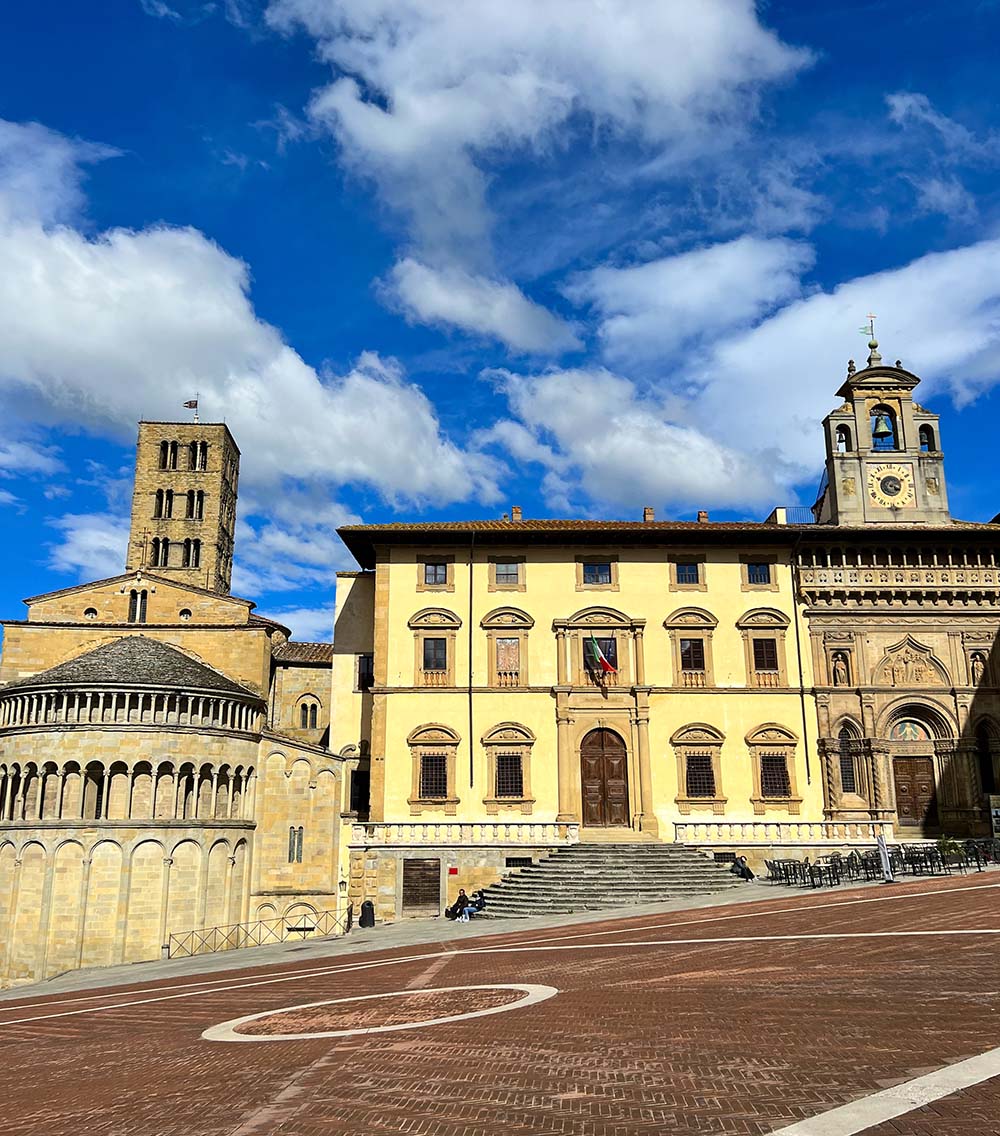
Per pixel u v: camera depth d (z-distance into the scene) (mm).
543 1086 12258
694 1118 10211
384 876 50062
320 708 71000
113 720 51594
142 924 49219
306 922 53875
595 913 41625
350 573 62625
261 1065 15305
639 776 55156
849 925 27562
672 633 57625
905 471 61125
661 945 27859
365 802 59125
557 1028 16250
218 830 52094
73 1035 21969
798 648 57406
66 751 50906
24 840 49906
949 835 54281
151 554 95875
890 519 60312
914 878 40469
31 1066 18078
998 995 15891
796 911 33094
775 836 52500
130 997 29812
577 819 54688
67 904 49031
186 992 29094
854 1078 11281
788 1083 11328
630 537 58188
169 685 52344
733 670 57188
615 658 57469
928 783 56156
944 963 19656
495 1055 14430
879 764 55625
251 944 52625
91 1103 13898
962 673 57125
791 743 55969
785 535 57938
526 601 58156
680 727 56062
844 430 62438
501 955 29594
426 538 58188
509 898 46438
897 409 62406
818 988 18047
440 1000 20891
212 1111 12477
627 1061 13297
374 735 55781
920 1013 14922
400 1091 12609
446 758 55625
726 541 58719
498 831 51531
